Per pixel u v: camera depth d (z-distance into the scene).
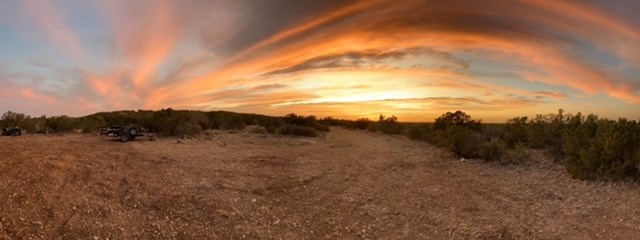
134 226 5.84
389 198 8.27
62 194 6.90
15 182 7.27
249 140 20.27
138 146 14.51
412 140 23.50
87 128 22.47
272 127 28.03
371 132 33.94
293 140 21.59
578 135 11.11
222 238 5.65
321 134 26.81
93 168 9.19
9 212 5.85
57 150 11.84
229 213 6.71
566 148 11.18
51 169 8.60
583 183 9.27
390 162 13.33
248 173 10.49
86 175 8.44
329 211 7.30
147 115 27.67
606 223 6.42
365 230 6.28
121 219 6.05
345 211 7.32
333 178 10.35
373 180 10.16
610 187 8.75
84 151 12.00
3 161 9.07
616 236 5.83
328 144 19.98
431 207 7.57
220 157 13.09
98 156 11.09
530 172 10.93
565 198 8.05
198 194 7.68
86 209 6.30
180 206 6.87
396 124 32.38
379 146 19.17
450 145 14.52
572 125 13.94
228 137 21.30
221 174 9.97
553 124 14.84
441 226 6.43
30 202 6.34
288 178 10.12
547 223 6.47
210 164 11.41
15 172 8.02
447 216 6.96
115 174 8.78
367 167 12.23
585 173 9.69
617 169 9.18
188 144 16.39
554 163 11.80
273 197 8.17
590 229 6.15
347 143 20.86
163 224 6.00
